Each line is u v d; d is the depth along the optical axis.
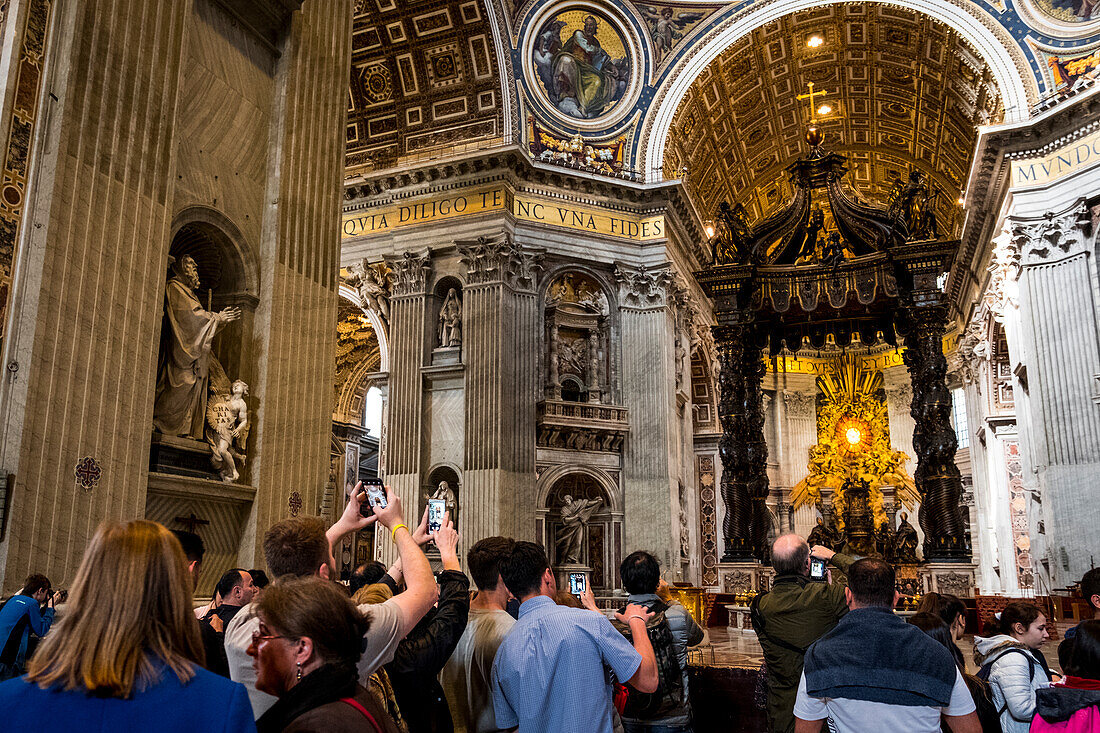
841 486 30.62
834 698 3.05
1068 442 16.73
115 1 6.75
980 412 25.56
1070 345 16.95
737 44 21.44
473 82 20.22
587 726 3.12
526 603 3.42
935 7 19.61
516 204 19.95
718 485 25.92
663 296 20.80
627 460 20.03
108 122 6.61
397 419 19.08
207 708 1.79
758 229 14.49
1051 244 17.53
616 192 21.02
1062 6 18.30
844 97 24.58
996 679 3.85
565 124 21.17
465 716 3.53
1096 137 16.94
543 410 19.14
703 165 24.77
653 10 21.72
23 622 5.00
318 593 2.21
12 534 5.54
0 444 5.63
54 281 6.03
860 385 33.09
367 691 2.22
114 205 6.57
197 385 7.52
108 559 1.84
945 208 27.64
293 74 8.88
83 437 6.12
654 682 3.35
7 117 5.93
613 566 19.39
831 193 14.30
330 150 9.33
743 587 13.86
